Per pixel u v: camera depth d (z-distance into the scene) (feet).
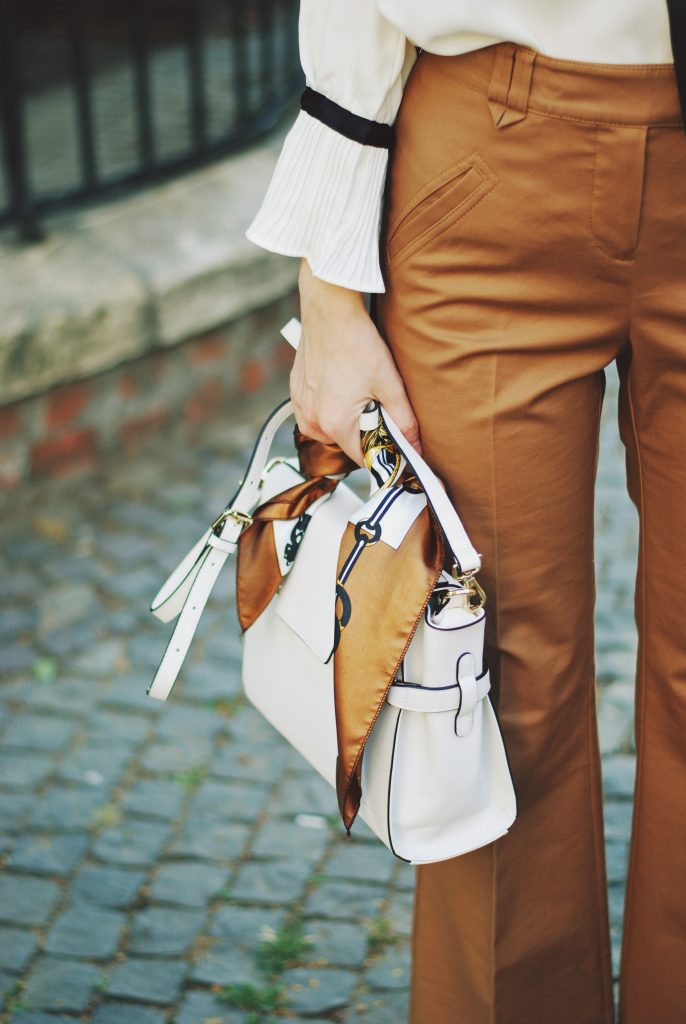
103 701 7.81
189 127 13.94
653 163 3.50
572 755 4.43
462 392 3.92
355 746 3.92
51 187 12.40
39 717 7.68
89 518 9.78
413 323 3.94
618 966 5.72
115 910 6.25
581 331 3.79
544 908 4.58
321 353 4.07
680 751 4.26
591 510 4.20
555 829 4.48
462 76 3.62
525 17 3.45
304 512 4.34
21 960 5.96
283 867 6.50
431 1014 4.84
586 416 4.00
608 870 6.27
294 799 6.98
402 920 6.14
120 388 10.34
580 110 3.47
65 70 16.33
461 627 3.84
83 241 10.52
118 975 5.88
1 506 9.78
